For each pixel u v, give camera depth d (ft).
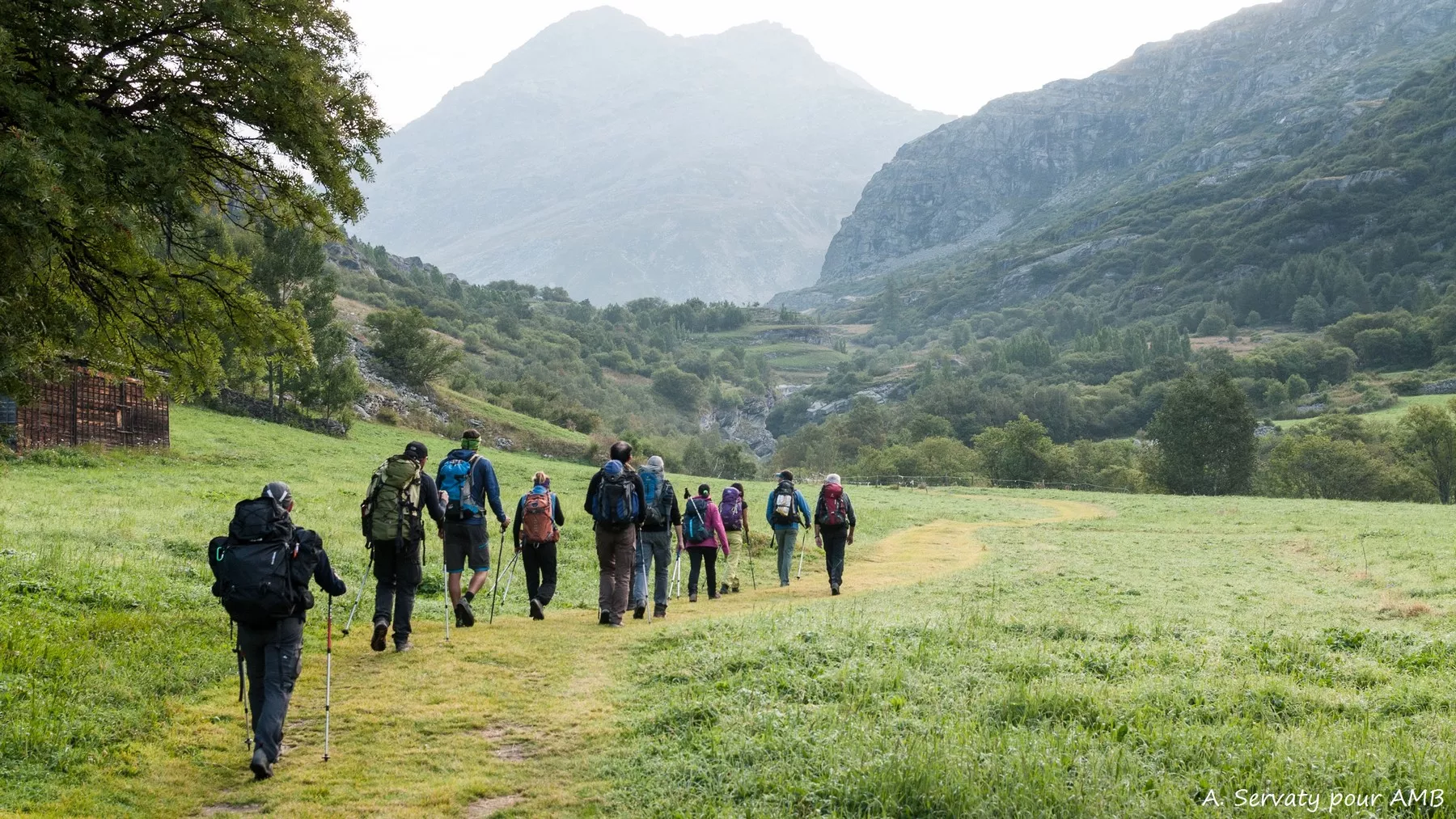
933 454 356.38
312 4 34.53
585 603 48.14
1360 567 69.15
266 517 22.50
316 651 32.50
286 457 135.23
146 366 37.73
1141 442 458.50
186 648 30.37
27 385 33.55
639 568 41.16
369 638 34.60
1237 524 117.50
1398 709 24.34
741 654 30.73
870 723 23.12
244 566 21.74
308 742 23.84
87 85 30.60
